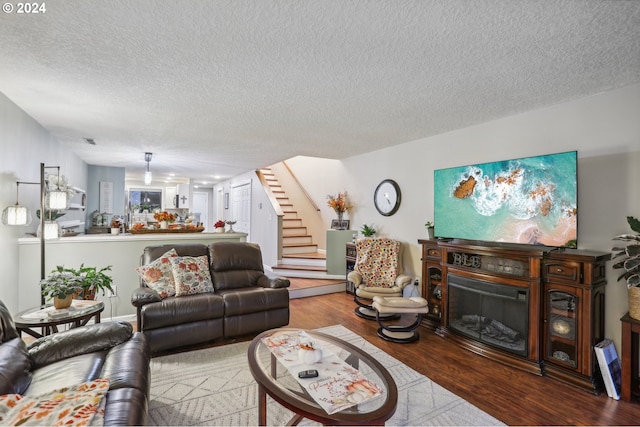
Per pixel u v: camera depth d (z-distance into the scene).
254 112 3.16
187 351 3.01
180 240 4.29
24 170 3.16
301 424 1.96
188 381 2.46
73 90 2.60
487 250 3.01
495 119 3.34
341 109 3.05
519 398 2.28
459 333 3.26
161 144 4.62
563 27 1.70
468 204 3.38
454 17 1.62
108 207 6.79
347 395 1.57
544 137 2.97
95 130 3.85
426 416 2.05
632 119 2.46
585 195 2.71
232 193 9.14
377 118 3.33
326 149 4.95
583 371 2.42
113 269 3.83
